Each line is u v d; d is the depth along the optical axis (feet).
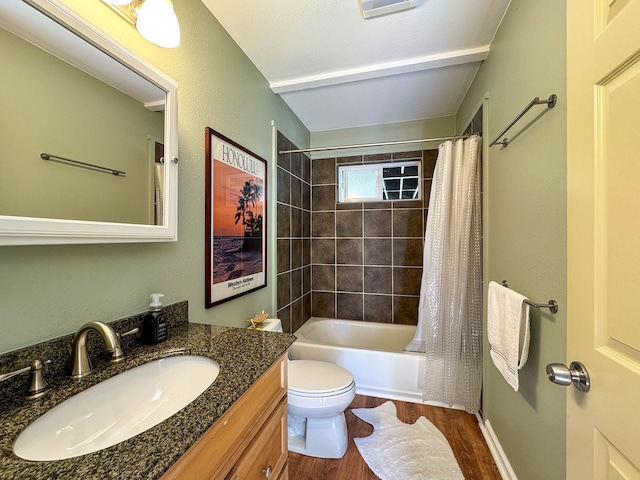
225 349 2.88
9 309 2.05
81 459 1.44
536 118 3.43
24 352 2.07
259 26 4.62
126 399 2.41
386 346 8.48
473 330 5.81
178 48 3.68
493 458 4.68
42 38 2.15
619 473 1.55
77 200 2.38
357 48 5.20
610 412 1.63
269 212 6.49
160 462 1.42
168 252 3.54
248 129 5.50
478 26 4.63
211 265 4.31
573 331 1.99
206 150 4.20
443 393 6.04
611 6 1.68
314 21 4.51
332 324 8.91
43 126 2.15
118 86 2.73
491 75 5.01
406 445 4.98
